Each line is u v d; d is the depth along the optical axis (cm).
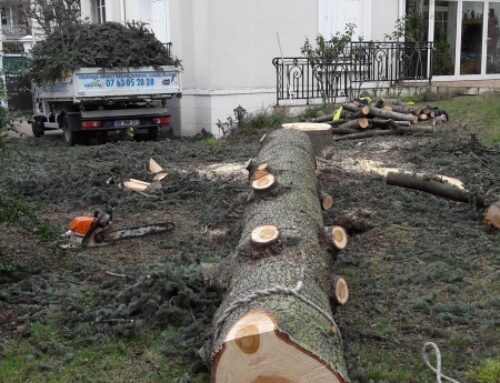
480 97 1353
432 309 412
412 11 1625
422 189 638
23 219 525
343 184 756
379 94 1494
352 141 1070
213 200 702
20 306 425
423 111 1172
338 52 1376
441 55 1675
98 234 556
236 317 295
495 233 562
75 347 373
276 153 609
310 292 318
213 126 1355
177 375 343
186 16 1413
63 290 452
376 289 445
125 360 359
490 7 1747
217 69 1361
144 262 512
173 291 417
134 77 1252
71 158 1024
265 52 1420
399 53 1577
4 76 543
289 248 363
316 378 257
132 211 684
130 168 873
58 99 1307
